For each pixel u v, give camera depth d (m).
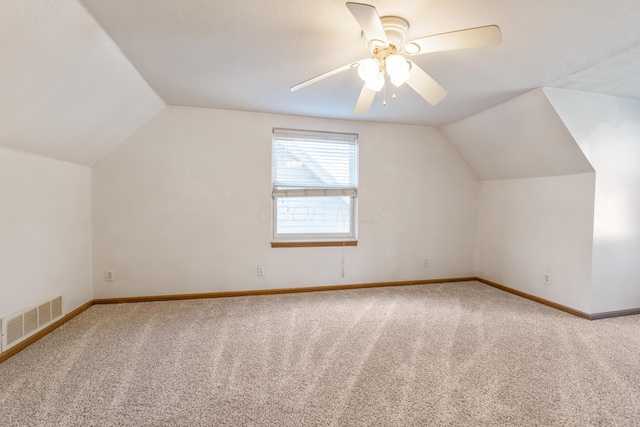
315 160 3.54
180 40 1.84
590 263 2.73
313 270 3.54
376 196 3.70
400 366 1.95
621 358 2.05
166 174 3.12
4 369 1.86
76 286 2.74
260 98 2.86
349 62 2.12
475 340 2.31
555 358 2.05
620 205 2.78
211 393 1.66
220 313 2.82
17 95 1.67
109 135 2.75
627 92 2.62
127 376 1.80
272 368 1.91
